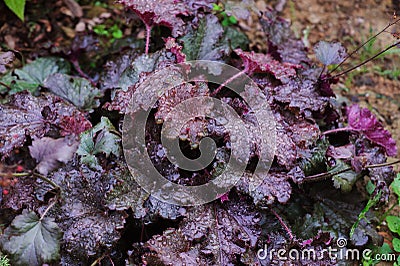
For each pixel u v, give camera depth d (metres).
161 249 1.32
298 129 1.42
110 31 1.78
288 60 1.55
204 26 1.50
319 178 1.42
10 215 1.41
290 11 1.85
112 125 1.42
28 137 1.45
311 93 1.46
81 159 1.38
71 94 1.48
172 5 1.46
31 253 1.29
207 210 1.36
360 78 1.74
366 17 1.85
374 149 1.49
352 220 1.46
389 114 1.68
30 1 1.80
